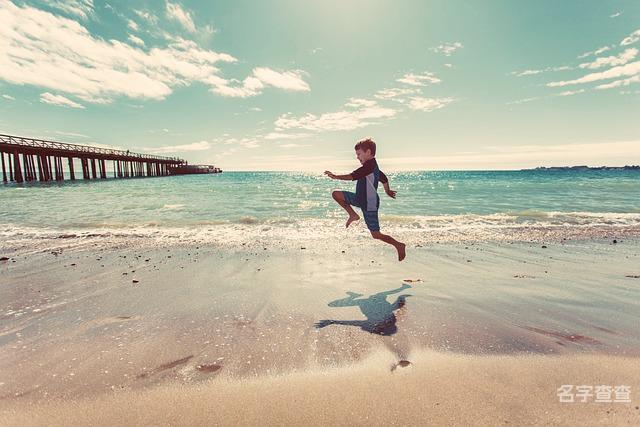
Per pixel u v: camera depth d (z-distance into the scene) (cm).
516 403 151
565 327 240
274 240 634
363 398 157
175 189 2350
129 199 1587
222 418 145
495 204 1367
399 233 707
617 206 1267
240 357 200
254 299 309
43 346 217
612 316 261
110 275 396
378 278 380
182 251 539
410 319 257
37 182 3219
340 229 768
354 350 207
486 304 291
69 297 318
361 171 336
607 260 470
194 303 299
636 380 168
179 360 197
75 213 1081
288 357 199
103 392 165
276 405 153
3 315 272
